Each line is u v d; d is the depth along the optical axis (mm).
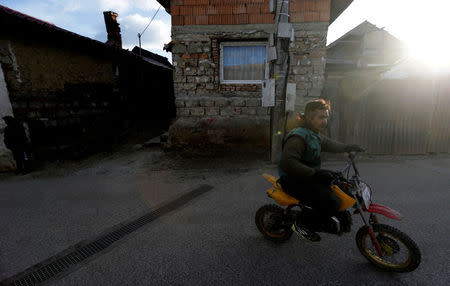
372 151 6566
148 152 7820
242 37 6414
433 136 6461
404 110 6328
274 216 2859
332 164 5898
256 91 6684
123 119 11383
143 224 3455
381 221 3291
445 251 2652
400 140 6484
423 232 3010
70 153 7473
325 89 6465
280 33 4812
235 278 2379
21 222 3617
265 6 6238
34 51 6926
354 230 3123
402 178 4836
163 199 4266
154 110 14656
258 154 6707
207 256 2721
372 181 4711
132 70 12141
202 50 6570
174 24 6520
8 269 2621
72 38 7531
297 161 2191
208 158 6656
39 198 4473
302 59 6277
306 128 2377
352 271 2422
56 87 7672
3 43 6133
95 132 9438
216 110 6789
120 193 4590
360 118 6453
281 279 2346
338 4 6828
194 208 3889
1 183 5434
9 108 6258
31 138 6848
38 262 2719
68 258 2771
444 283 2223
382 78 6180
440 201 3814
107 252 2857
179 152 7070
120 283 2365
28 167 6117
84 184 5137
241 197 4242
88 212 3869
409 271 2270
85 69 8922
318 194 2299
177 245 2939
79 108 8633
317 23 6117
